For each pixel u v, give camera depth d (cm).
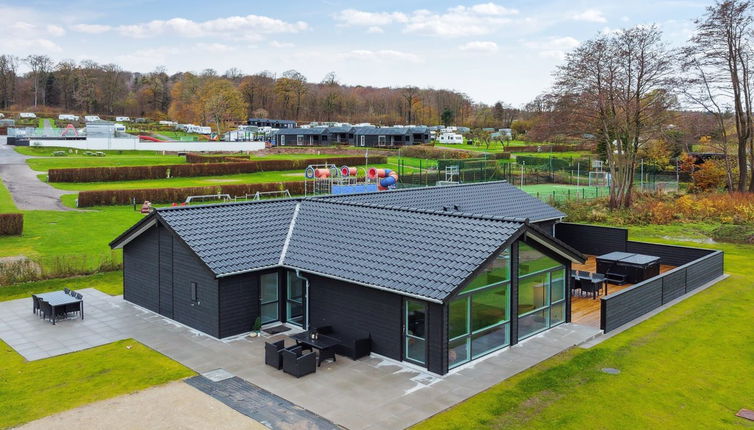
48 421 1174
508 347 1628
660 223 3844
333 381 1378
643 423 1190
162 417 1191
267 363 1477
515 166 6469
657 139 4972
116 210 3856
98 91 13875
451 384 1364
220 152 7744
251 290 1734
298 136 9631
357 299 1575
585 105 4206
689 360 1550
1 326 1781
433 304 1395
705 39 4512
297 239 1869
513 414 1220
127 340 1666
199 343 1638
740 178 4647
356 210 1961
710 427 1177
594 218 3978
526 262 1678
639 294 1948
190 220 1828
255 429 1141
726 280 2486
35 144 7319
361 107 15225
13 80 13850
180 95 13588
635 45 4084
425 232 1684
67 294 1906
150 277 1939
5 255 2617
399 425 1162
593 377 1425
